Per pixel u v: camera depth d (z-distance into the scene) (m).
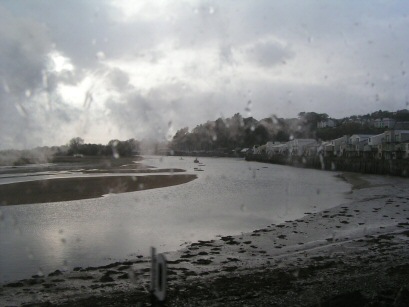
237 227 13.66
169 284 7.45
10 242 11.34
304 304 6.11
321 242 11.40
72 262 9.47
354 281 7.23
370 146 48.19
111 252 10.38
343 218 15.29
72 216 15.35
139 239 11.84
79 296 7.04
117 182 27.98
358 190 25.95
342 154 53.44
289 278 7.68
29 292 7.33
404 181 32.97
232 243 11.34
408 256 9.43
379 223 14.34
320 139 60.97
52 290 7.42
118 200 19.67
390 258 9.24
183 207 17.83
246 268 8.74
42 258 9.77
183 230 13.10
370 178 36.28
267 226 13.83
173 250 10.63
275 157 65.31
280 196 22.28
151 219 14.91
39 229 13.06
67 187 24.66
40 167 48.56
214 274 8.27
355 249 10.37
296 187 27.52
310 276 7.78
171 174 36.78
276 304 6.21
